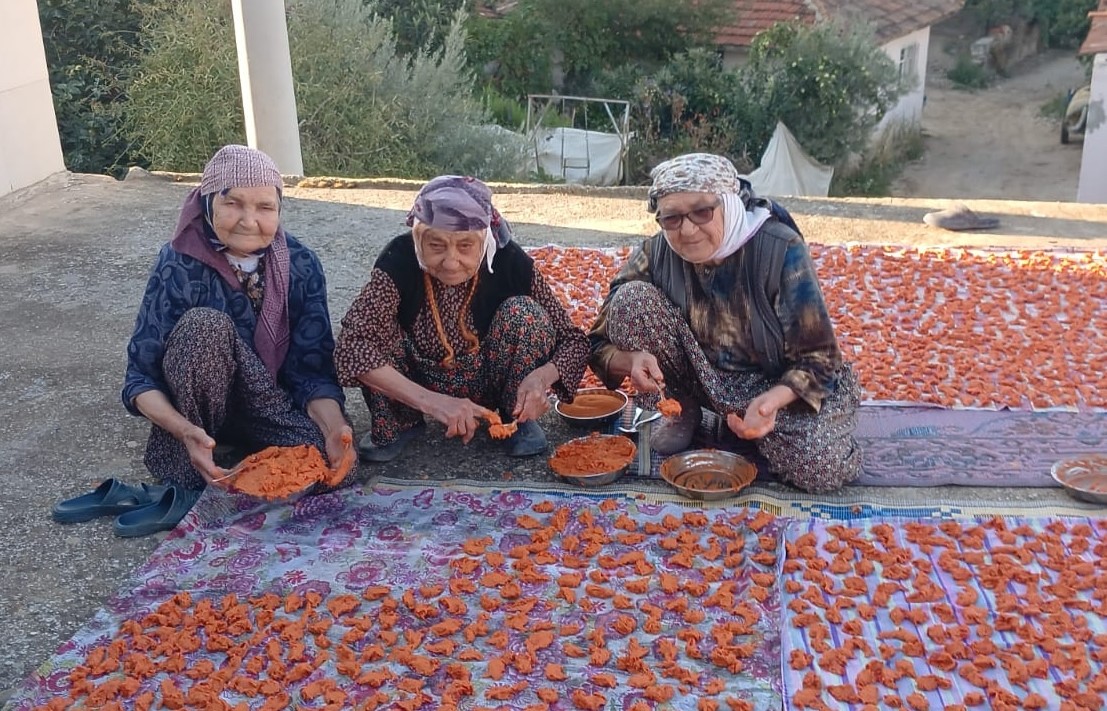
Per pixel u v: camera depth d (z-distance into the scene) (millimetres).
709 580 3037
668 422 3797
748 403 3547
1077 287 5340
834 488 3496
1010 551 3113
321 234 6566
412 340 3650
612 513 3385
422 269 3479
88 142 10984
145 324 3377
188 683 2682
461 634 2846
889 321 4992
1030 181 18766
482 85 18031
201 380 3322
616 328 3561
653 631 2824
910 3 20297
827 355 3395
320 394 3602
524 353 3592
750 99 16578
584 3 18219
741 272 3410
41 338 5066
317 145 11008
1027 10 27141
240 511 3439
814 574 3008
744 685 2625
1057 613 2812
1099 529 3215
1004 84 25188
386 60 11688
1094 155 16422
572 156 15195
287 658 2750
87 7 11211
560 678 2650
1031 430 3916
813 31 16812
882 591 2934
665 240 3592
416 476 3719
